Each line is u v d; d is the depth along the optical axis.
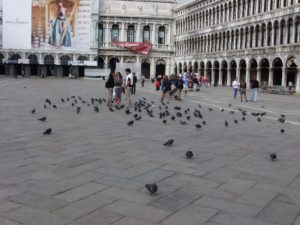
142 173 10.64
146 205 8.31
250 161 12.42
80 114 23.17
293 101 41.78
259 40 71.69
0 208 7.95
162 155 12.79
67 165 11.26
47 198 8.57
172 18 113.00
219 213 8.02
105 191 9.10
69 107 26.94
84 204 8.27
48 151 12.95
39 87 52.81
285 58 63.84
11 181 9.69
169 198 8.77
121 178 10.14
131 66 97.88
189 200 8.69
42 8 102.69
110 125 18.97
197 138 16.12
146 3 112.00
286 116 26.05
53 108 26.00
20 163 11.37
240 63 77.88
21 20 102.19
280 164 12.16
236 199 8.87
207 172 10.95
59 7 103.25
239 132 18.12
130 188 9.37
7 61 102.69
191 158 12.49
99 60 111.25
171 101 36.16
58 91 44.81
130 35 113.06
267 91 60.22
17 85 56.66
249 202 8.70
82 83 70.19
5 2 101.06
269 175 10.88
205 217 7.79
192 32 100.12
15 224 7.22
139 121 20.67
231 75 82.19
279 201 8.83
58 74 108.19
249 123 21.52
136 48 110.94
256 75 73.12
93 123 19.52
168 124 19.86
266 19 69.06
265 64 70.62
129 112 24.00
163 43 114.19
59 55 105.00
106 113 24.05
